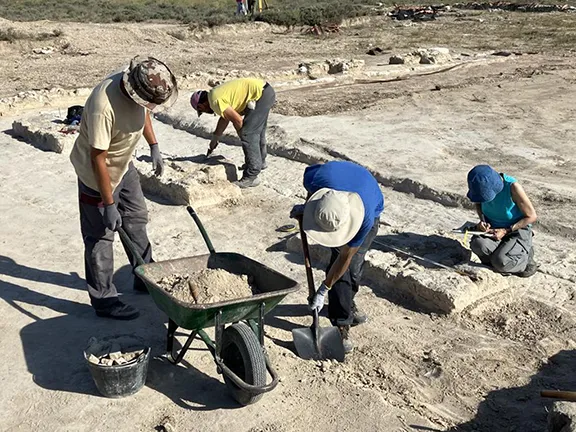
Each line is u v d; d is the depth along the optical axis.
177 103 13.49
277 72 18.44
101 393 4.73
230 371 4.42
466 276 6.12
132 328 5.66
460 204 8.45
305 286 6.43
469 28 31.03
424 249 6.81
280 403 4.68
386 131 11.88
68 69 20.45
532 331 5.64
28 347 5.37
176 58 23.34
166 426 4.39
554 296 6.18
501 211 6.27
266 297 4.48
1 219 8.05
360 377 5.04
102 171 5.09
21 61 21.92
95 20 32.69
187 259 5.25
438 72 19.61
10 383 4.91
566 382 4.97
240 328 4.54
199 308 4.29
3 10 35.59
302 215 5.07
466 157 10.56
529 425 4.49
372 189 4.80
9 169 9.96
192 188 8.38
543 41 25.86
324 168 4.89
